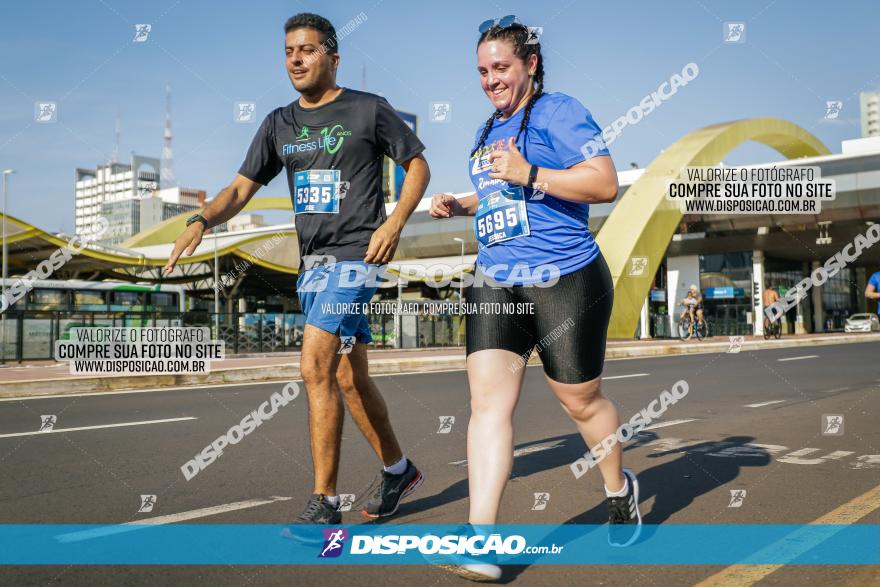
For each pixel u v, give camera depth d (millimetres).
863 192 37188
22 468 4457
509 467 2395
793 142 52188
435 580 2443
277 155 3195
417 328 29859
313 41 3014
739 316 48281
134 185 109875
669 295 50406
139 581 2436
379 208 3090
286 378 13258
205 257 36281
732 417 6848
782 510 3320
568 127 2465
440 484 4016
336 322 2938
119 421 6770
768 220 40625
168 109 66688
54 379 10195
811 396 8672
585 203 2521
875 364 14406
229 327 24578
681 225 43188
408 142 3029
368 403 3168
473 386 2479
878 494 3631
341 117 3020
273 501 3600
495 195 2580
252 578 2469
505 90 2596
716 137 42469
